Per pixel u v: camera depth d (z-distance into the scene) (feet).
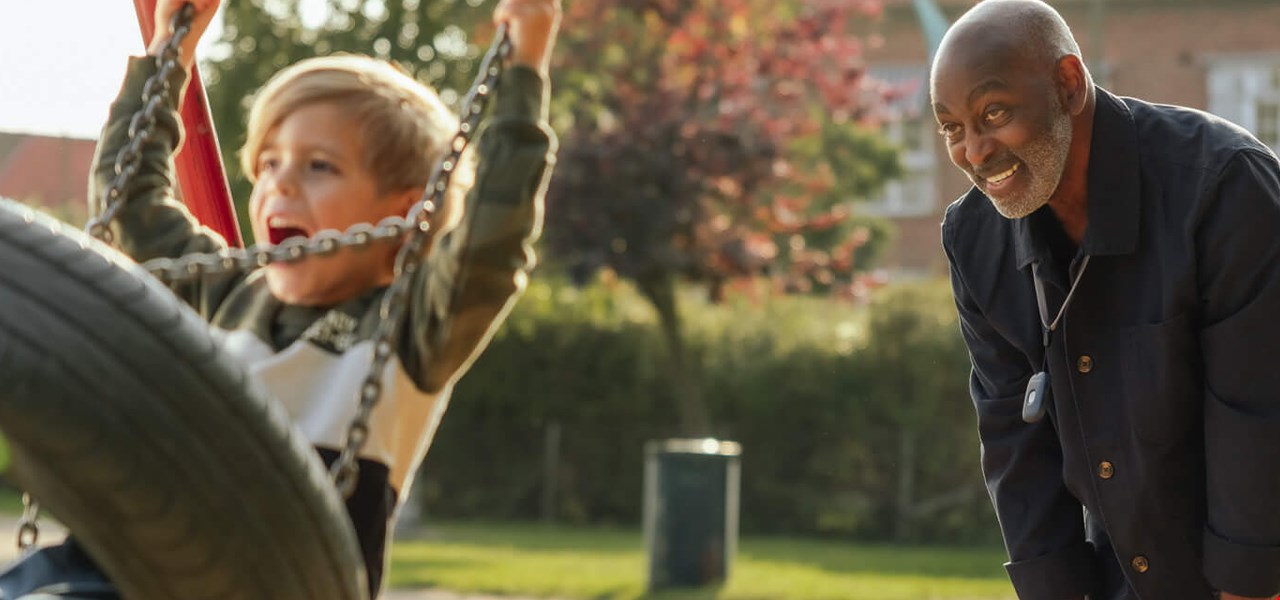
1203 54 96.48
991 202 9.54
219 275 8.00
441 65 49.37
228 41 48.85
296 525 5.82
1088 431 9.13
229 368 5.65
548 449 61.26
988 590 35.12
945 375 58.49
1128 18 97.45
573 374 61.16
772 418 59.41
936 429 58.39
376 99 7.55
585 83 57.36
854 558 47.65
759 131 55.52
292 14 48.98
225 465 5.59
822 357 59.21
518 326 61.31
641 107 55.01
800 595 33.37
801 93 59.82
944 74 8.40
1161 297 8.73
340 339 7.37
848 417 58.80
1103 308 8.94
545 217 54.49
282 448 5.76
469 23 49.78
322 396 7.20
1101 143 8.72
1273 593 8.79
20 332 5.27
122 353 5.40
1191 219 8.61
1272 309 8.54
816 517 58.95
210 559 5.66
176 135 8.41
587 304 62.34
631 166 53.26
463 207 7.22
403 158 7.57
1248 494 8.65
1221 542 8.79
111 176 8.16
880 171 75.15
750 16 59.21
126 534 5.56
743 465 59.52
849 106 60.03
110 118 8.30
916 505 58.29
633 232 54.24
